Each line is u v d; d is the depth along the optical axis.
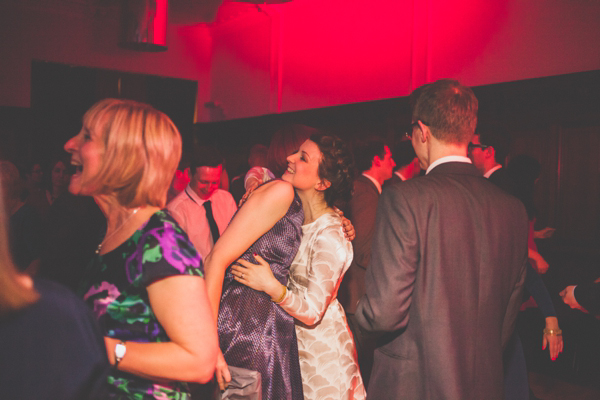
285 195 1.63
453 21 5.84
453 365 1.43
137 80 9.74
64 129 9.06
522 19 5.16
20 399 0.65
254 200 1.62
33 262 2.66
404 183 1.53
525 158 2.63
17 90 8.67
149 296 1.03
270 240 1.65
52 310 0.69
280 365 1.63
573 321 4.05
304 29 8.13
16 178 2.75
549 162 4.89
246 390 1.49
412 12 6.33
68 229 1.86
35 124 8.80
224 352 1.60
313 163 1.74
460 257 1.49
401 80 6.52
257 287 1.60
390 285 1.43
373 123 6.86
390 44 6.67
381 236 1.50
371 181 3.39
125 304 1.04
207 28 10.24
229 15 9.16
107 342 1.02
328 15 7.67
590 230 4.61
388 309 1.43
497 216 1.56
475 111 1.63
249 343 1.60
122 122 1.06
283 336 1.66
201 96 10.41
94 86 9.37
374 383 1.57
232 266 1.63
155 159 1.08
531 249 2.76
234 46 9.73
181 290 1.01
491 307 1.52
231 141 9.72
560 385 3.98
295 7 8.28
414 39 6.27
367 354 3.42
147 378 1.03
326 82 7.72
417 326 1.47
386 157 3.43
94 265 1.10
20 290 0.66
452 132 1.59
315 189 1.77
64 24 9.03
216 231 3.49
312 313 1.67
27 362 0.66
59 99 9.07
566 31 4.79
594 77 4.45
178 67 10.12
